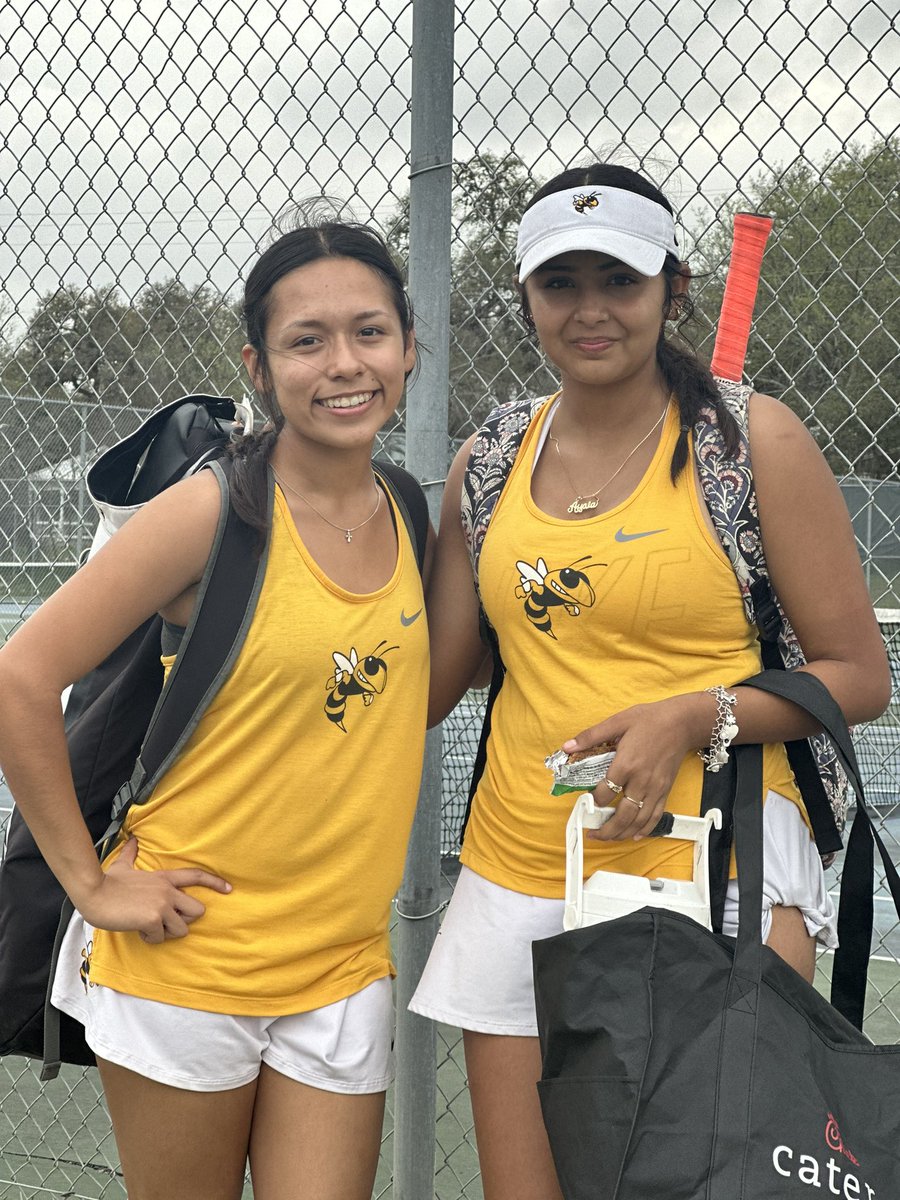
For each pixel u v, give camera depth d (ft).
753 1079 4.78
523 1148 5.97
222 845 5.81
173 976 5.77
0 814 13.74
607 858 5.84
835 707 5.50
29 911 6.30
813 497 5.62
